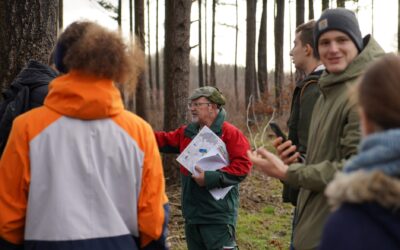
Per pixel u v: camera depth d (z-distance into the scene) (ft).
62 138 7.68
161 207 8.18
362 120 5.16
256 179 32.42
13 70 15.31
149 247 8.29
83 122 7.78
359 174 4.74
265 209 26.27
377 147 4.67
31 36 15.38
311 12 70.54
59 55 8.16
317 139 9.12
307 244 8.95
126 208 7.98
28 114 7.86
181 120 26.53
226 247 14.93
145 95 54.08
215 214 14.74
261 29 80.59
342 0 57.62
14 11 15.26
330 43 8.95
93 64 7.64
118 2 67.97
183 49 26.48
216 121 14.97
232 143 14.73
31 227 7.66
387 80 4.86
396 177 4.64
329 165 8.43
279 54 76.69
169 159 26.48
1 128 9.73
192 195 14.94
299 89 12.00
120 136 7.91
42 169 7.63
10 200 7.68
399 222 4.58
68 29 8.16
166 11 29.81
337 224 4.78
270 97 68.74
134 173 7.98
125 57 7.93
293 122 12.17
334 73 8.95
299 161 11.27
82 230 7.53
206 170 14.60
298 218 9.51
